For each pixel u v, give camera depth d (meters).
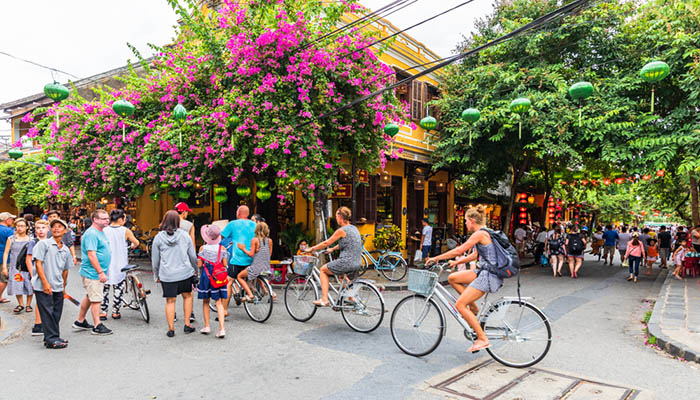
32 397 4.22
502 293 10.60
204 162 10.09
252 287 7.39
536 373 4.91
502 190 23.23
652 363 5.41
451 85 15.28
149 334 6.46
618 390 4.45
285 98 9.42
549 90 13.04
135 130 11.77
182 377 4.76
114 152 11.91
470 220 5.25
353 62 10.05
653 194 22.70
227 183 12.89
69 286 10.68
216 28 10.49
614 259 21.34
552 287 11.65
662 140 10.75
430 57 16.88
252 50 9.32
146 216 18.38
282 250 13.52
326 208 13.20
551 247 14.15
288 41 9.09
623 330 7.18
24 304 8.47
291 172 9.50
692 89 10.46
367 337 6.36
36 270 5.63
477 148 14.88
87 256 6.38
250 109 9.08
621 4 13.28
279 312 8.04
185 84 10.78
